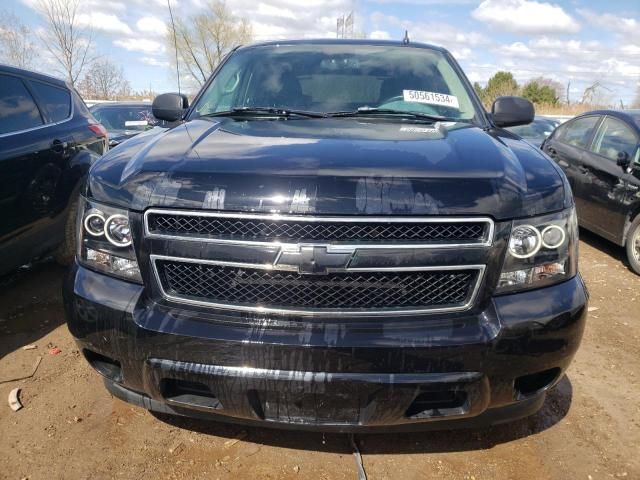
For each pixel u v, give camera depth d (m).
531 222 1.89
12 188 3.43
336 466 2.27
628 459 2.37
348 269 1.79
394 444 2.41
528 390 2.03
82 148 4.30
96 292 2.00
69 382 2.85
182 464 2.26
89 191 2.08
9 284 4.17
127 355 1.96
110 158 2.22
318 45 3.53
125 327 1.93
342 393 1.83
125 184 1.97
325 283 1.83
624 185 5.39
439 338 1.81
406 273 1.84
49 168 3.83
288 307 1.86
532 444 2.45
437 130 2.54
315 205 1.78
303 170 1.85
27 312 3.69
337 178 1.82
